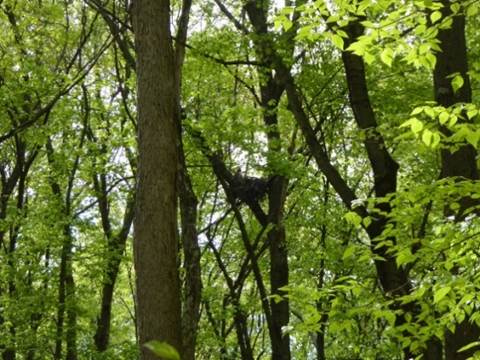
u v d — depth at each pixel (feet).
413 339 27.25
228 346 71.87
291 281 68.64
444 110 22.67
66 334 62.18
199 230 70.23
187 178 34.40
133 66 45.96
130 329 96.17
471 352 30.12
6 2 59.67
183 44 33.78
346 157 65.72
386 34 24.67
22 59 56.44
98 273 61.98
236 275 81.71
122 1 47.37
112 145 55.31
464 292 23.31
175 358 6.59
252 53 49.16
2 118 57.52
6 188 69.56
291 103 39.27
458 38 33.06
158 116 23.45
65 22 68.80
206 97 58.23
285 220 61.52
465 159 31.60
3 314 58.34
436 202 25.23
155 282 22.54
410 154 58.23
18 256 60.44
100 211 72.23
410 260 24.80
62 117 58.39
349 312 25.20
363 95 35.58
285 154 52.90
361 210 33.73
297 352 77.36
